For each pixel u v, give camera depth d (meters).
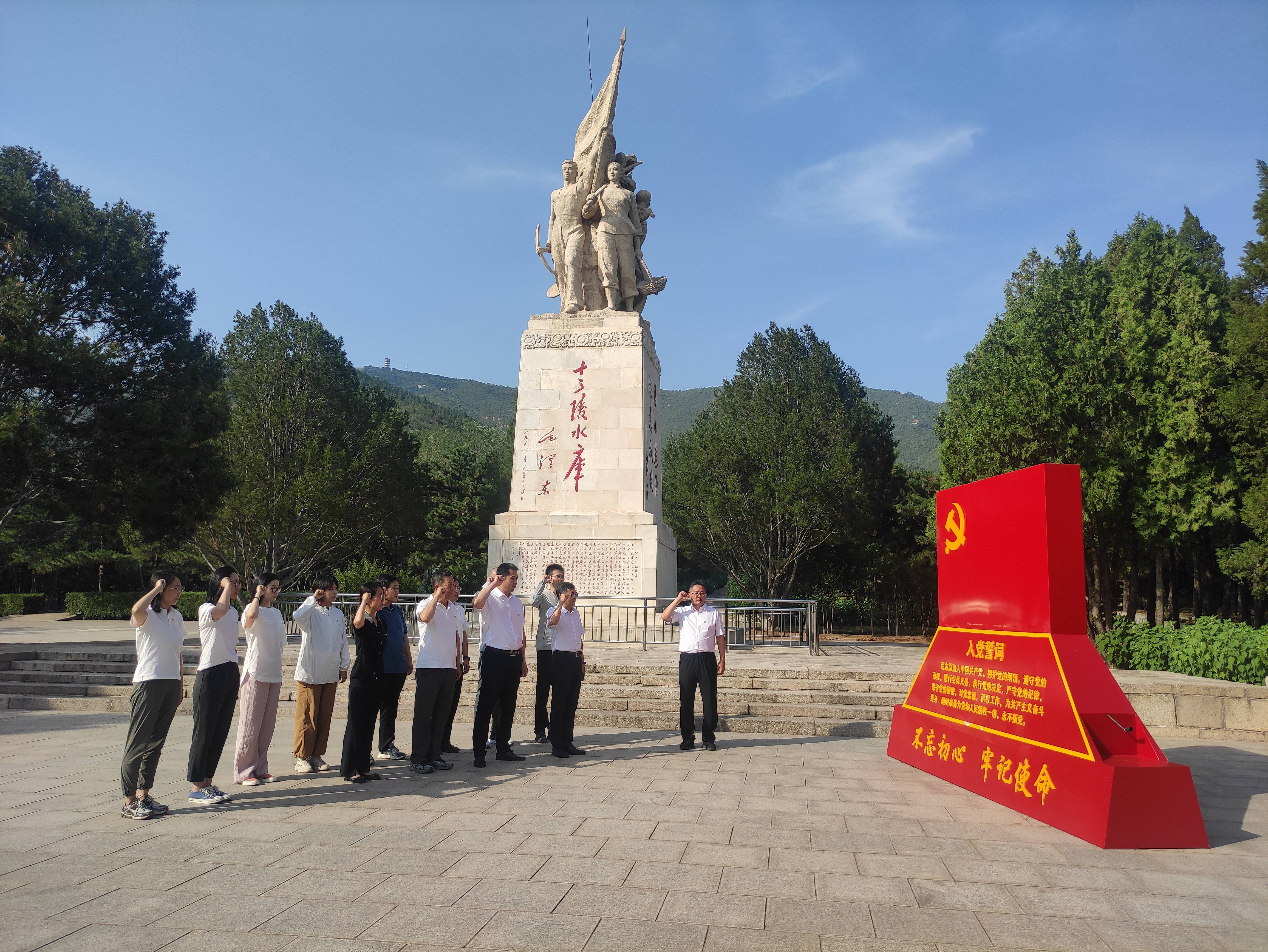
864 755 9.25
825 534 29.92
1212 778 8.41
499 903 4.75
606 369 18.80
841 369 37.09
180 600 34.78
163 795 7.31
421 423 92.31
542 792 7.43
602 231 19.62
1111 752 6.57
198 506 22.58
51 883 5.08
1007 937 4.36
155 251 23.30
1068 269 26.30
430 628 8.32
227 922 4.47
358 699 7.82
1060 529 7.21
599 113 20.28
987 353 29.25
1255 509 22.00
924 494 36.53
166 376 22.38
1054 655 6.92
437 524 42.28
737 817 6.63
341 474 29.48
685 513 34.81
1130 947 4.27
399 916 4.56
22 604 40.09
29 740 9.98
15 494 20.20
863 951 4.15
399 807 6.92
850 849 5.82
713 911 4.65
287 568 30.86
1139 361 23.97
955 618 8.74
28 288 20.09
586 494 18.38
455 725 11.33
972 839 6.11
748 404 35.78
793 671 12.62
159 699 6.66
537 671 9.91
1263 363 22.83
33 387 20.02
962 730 7.93
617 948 4.16
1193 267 27.61
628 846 5.84
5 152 22.02
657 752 9.34
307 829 6.26
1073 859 5.69
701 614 9.66
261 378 32.34
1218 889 5.15
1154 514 23.52
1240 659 12.59
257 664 7.82
